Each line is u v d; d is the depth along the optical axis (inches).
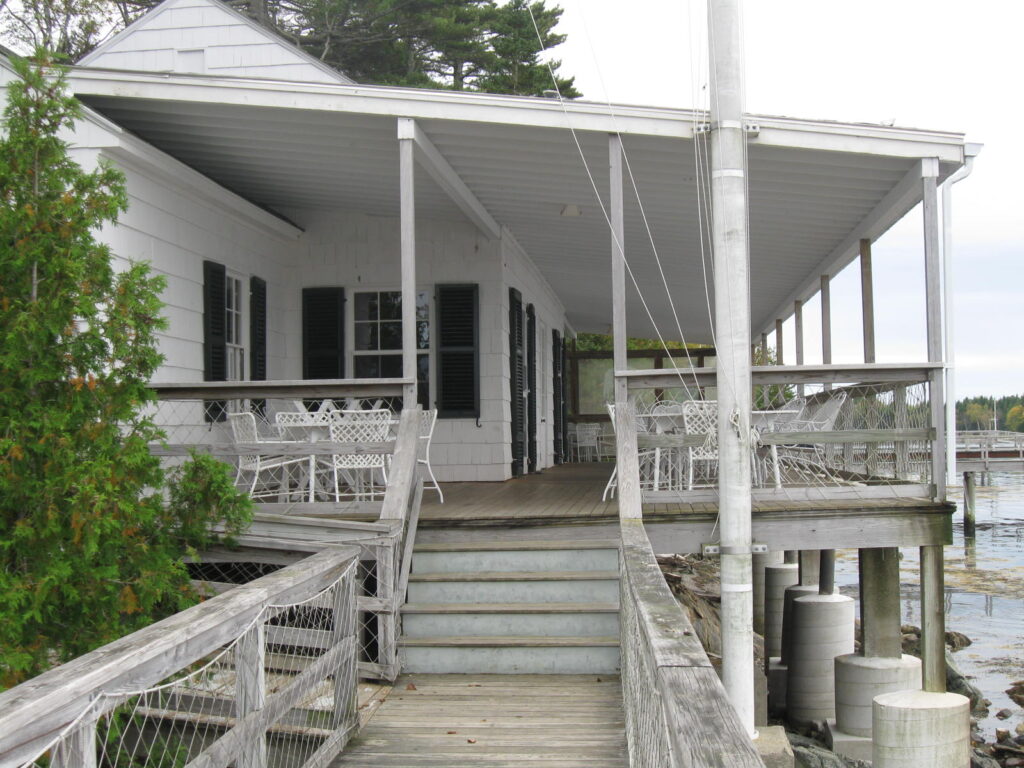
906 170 303.1
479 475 415.2
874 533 267.0
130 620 181.2
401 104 285.3
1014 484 1804.9
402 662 228.5
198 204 332.8
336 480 287.7
